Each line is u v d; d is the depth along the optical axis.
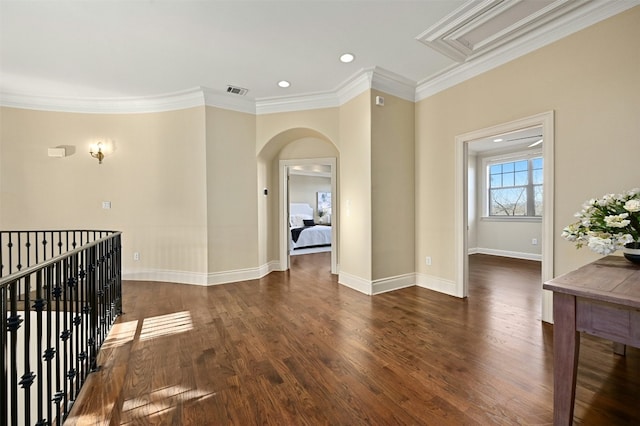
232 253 4.30
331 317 2.89
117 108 4.30
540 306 3.14
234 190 4.30
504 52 2.94
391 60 3.19
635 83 2.18
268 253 4.95
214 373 1.94
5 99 3.95
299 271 5.01
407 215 3.93
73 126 4.24
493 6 2.35
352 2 2.29
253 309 3.14
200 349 2.26
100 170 4.32
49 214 4.16
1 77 3.51
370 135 3.57
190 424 1.48
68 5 2.26
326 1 2.27
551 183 2.62
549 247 2.64
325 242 7.98
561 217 2.57
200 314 3.00
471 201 6.59
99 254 2.39
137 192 4.33
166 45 2.86
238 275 4.35
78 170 4.27
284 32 2.67
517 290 3.73
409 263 3.96
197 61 3.19
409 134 3.93
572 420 1.38
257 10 2.36
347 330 2.58
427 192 3.83
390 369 1.96
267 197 4.91
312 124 4.25
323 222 9.30
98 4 2.26
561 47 2.56
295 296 3.58
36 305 1.38
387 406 1.60
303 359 2.10
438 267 3.72
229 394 1.72
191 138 4.16
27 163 4.07
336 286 4.02
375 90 3.59
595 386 1.74
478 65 3.19
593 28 2.37
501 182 6.38
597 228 1.73
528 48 2.78
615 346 2.09
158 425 1.48
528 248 5.86
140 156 4.32
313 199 9.84
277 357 2.13
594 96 2.38
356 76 3.56
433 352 2.17
